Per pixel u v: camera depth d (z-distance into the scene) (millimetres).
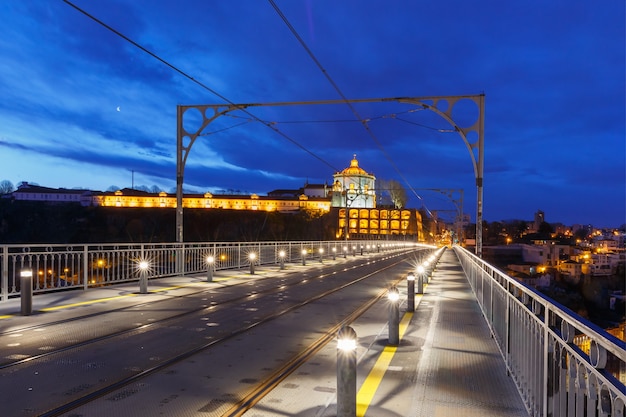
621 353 2373
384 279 21203
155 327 9219
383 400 5258
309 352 7559
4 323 9258
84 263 14359
